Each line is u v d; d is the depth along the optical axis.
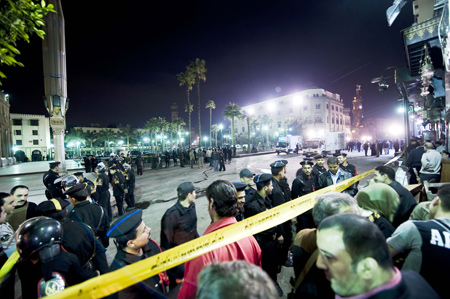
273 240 2.82
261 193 2.98
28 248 1.47
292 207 1.99
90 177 14.53
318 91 78.19
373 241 0.83
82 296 0.97
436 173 4.96
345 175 4.31
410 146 9.88
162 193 9.88
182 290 1.44
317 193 2.46
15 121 63.03
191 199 2.75
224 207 1.73
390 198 1.79
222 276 0.65
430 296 0.84
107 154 52.25
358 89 73.25
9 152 42.34
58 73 16.17
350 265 0.83
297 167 16.95
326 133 29.28
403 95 12.37
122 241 1.72
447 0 5.60
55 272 1.53
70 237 2.08
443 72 8.44
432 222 1.41
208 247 1.38
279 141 35.50
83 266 2.14
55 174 5.19
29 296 1.58
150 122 67.00
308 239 1.56
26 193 3.36
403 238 1.41
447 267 1.25
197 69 32.06
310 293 1.42
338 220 0.93
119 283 1.06
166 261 1.21
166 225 2.63
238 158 31.91
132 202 7.75
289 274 3.45
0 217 2.48
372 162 18.00
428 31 7.06
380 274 0.82
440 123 11.82
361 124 72.94
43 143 66.62
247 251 1.62
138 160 17.30
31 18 2.30
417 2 10.74
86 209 3.01
